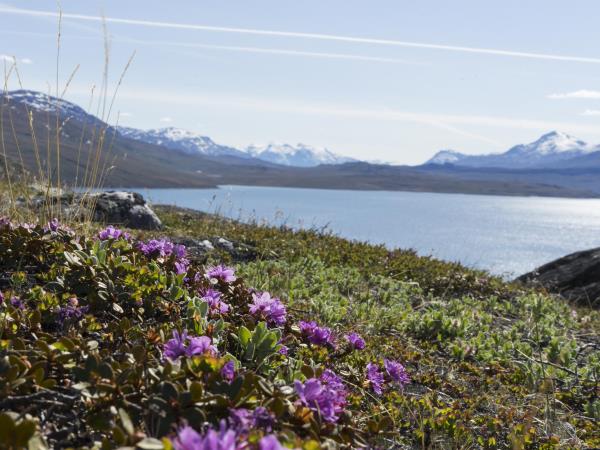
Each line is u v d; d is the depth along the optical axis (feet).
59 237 2.33
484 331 3.48
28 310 1.81
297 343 2.12
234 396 1.37
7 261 2.20
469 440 2.06
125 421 1.22
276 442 0.97
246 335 1.79
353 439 1.45
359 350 2.42
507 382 2.74
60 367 1.52
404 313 3.40
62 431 1.37
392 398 2.16
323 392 1.43
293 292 3.36
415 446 1.97
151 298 2.02
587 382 2.82
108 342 1.73
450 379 2.62
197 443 0.97
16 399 1.39
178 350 1.50
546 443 2.15
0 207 2.88
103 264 2.11
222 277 2.28
